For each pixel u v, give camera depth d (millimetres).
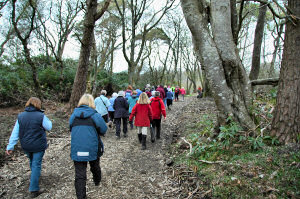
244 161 3395
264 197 2641
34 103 3260
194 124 6867
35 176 3197
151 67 29984
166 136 6559
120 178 3814
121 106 6387
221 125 4379
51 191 3359
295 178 2727
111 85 17453
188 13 4234
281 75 3633
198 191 3191
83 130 2846
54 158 4652
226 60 4152
